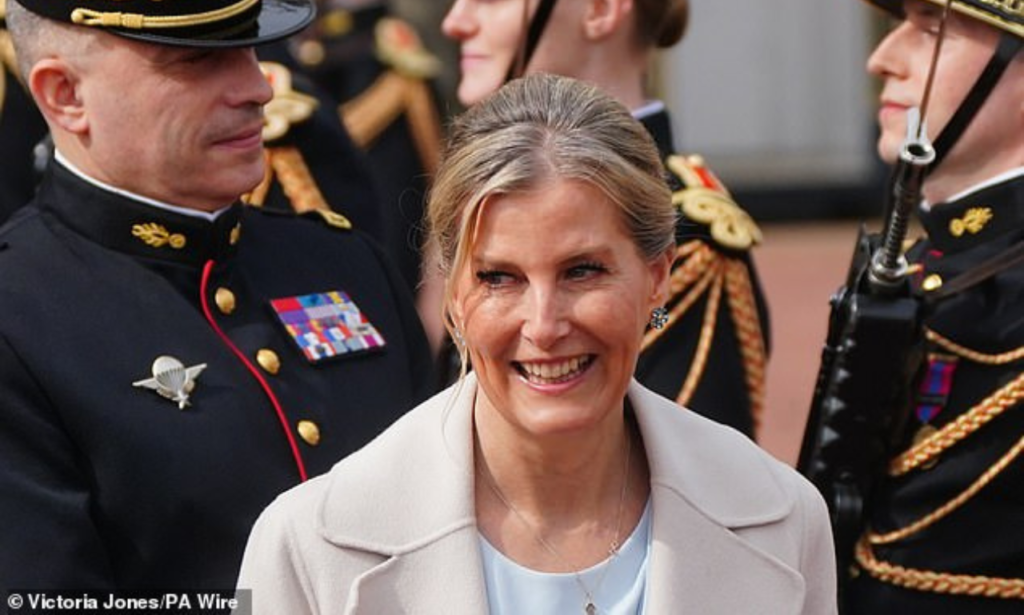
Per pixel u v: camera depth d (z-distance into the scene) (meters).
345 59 18.25
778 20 27.61
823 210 28.12
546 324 6.57
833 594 7.32
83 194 8.49
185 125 8.36
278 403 8.46
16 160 11.85
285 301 8.95
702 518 7.07
